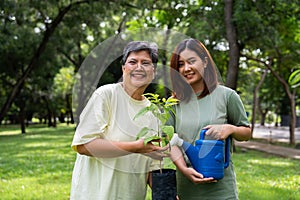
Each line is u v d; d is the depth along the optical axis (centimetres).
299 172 806
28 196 561
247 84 2170
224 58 1450
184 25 1286
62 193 580
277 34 1241
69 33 1720
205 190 237
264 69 1962
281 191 592
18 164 914
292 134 1698
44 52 1816
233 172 246
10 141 1734
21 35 1606
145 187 232
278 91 2042
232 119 245
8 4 1262
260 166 894
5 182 677
